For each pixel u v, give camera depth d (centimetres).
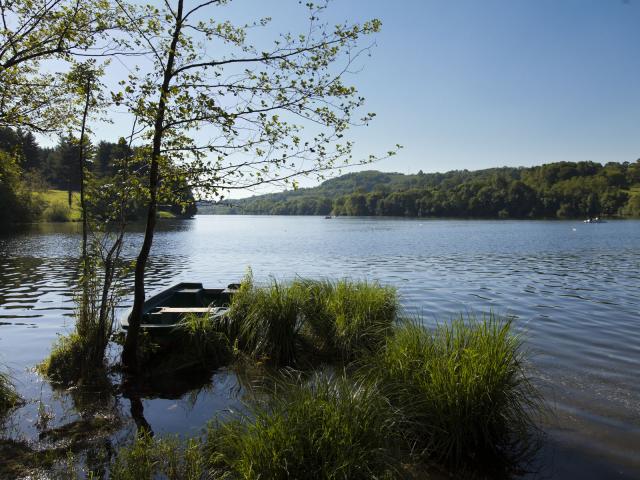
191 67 680
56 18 620
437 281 1936
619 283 1875
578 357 874
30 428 563
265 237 5431
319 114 652
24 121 650
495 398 520
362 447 409
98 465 481
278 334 830
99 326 751
